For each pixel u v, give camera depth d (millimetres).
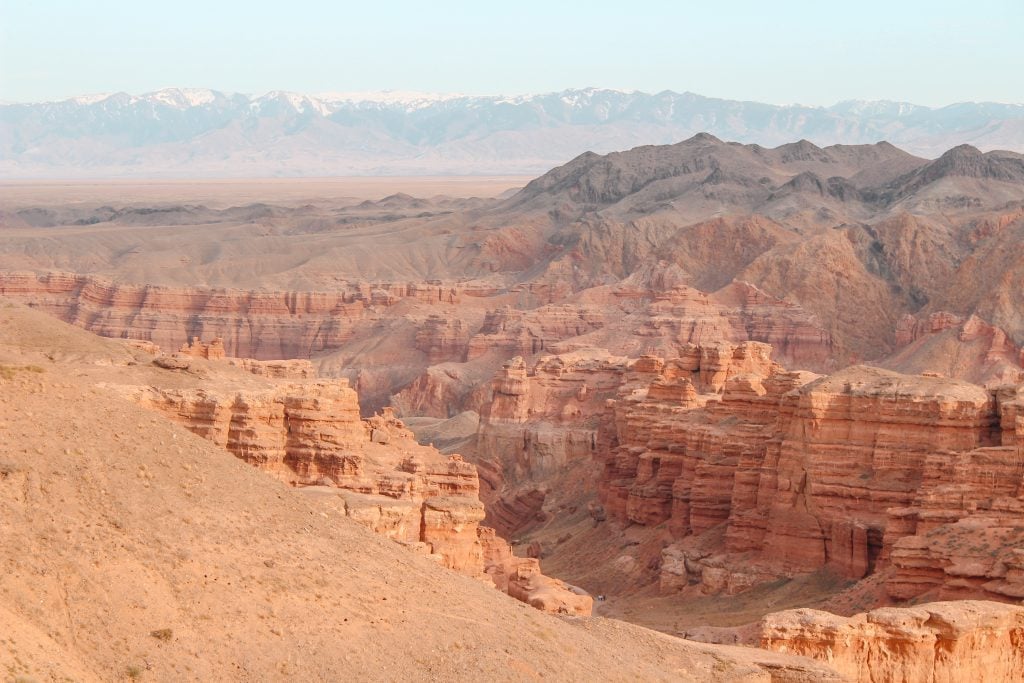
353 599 51562
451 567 88312
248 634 46938
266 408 99938
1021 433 109938
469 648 52344
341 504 84312
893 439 120688
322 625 49219
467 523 89625
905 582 103375
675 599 124562
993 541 101688
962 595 99062
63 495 47531
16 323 100875
